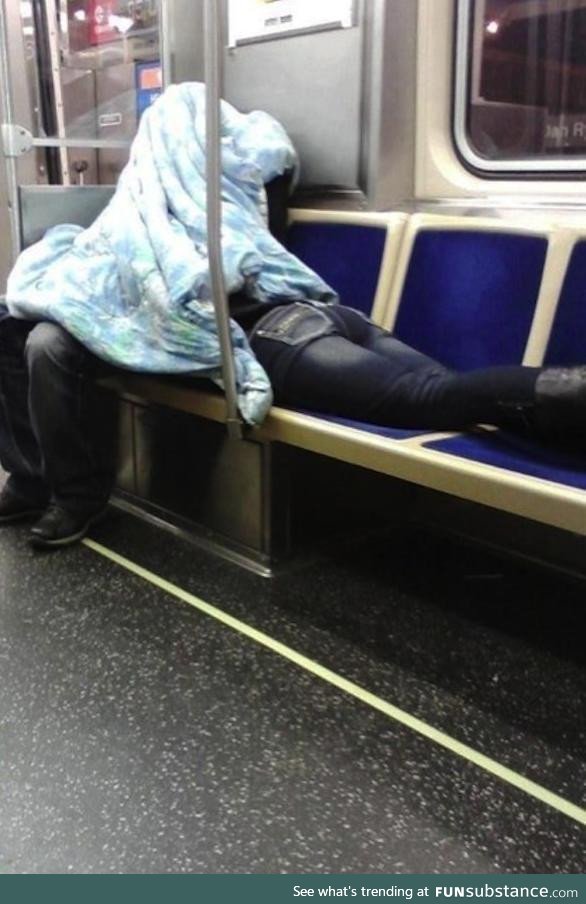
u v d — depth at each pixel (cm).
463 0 232
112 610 201
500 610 205
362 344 215
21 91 303
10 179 269
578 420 158
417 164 251
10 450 247
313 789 142
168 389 229
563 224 203
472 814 136
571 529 146
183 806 137
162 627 194
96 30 310
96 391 238
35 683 171
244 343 211
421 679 175
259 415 202
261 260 224
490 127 237
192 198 232
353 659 182
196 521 245
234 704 165
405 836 131
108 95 315
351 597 210
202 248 223
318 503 235
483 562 232
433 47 238
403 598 210
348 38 247
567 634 194
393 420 189
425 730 158
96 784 142
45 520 235
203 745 153
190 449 241
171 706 164
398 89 244
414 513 262
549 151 228
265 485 220
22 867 124
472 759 150
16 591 210
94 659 180
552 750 152
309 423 194
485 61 234
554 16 219
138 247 224
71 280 229
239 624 196
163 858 126
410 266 233
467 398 175
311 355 200
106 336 221
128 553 234
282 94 271
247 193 245
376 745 153
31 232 272
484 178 240
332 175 261
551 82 223
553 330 201
